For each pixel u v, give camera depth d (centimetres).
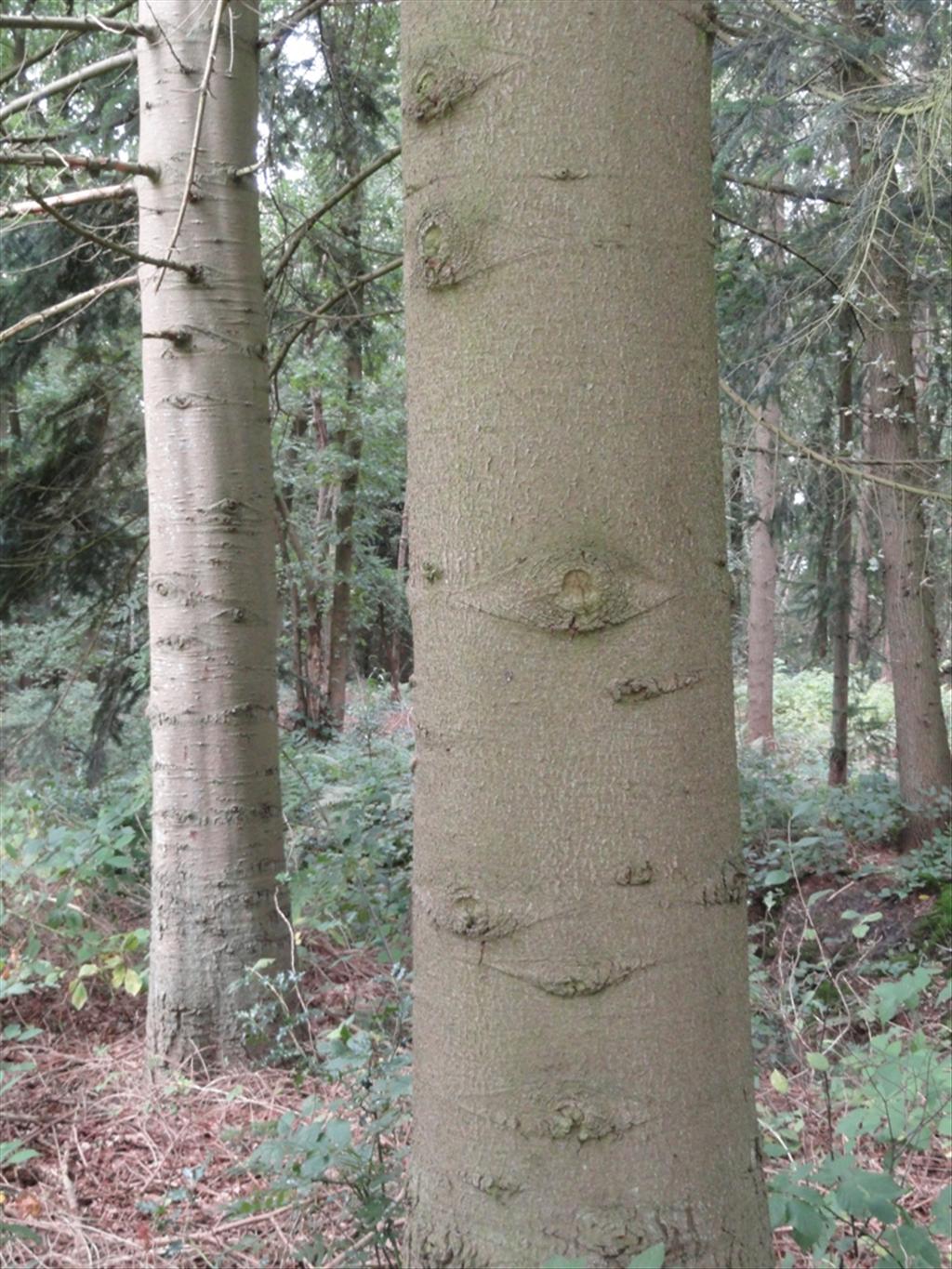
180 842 387
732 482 775
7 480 695
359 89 672
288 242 579
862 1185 179
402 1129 252
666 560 132
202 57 383
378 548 1605
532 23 128
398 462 1313
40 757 748
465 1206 138
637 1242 132
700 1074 136
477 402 131
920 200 575
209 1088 359
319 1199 242
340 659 1288
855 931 274
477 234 130
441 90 131
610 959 132
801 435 788
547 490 129
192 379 388
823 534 875
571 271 128
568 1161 133
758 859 668
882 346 732
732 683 142
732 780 140
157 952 387
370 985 409
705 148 138
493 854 133
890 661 825
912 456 745
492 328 130
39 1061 383
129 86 594
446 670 136
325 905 475
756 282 670
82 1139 327
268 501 405
